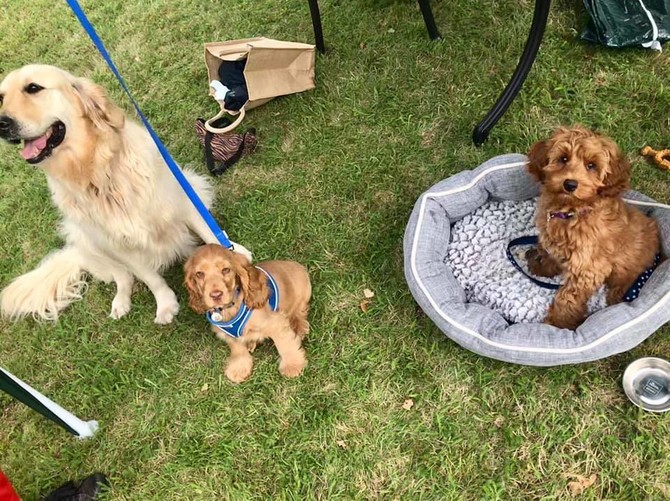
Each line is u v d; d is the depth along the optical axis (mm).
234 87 1763
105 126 1159
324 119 1711
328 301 1406
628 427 1142
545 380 1217
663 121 1525
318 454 1212
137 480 1240
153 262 1377
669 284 1130
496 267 1454
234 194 1634
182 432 1283
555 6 1780
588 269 1227
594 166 1144
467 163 1568
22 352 1466
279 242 1522
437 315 1233
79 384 1393
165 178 1305
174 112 1840
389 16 1879
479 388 1237
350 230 1513
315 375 1305
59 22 2227
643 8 1649
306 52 1704
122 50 2043
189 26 2045
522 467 1137
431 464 1165
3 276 1624
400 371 1281
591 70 1650
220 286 1074
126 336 1449
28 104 1067
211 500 1196
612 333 1116
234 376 1319
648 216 1309
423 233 1359
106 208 1236
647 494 1076
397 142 1632
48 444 1309
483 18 1799
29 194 1752
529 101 1621
